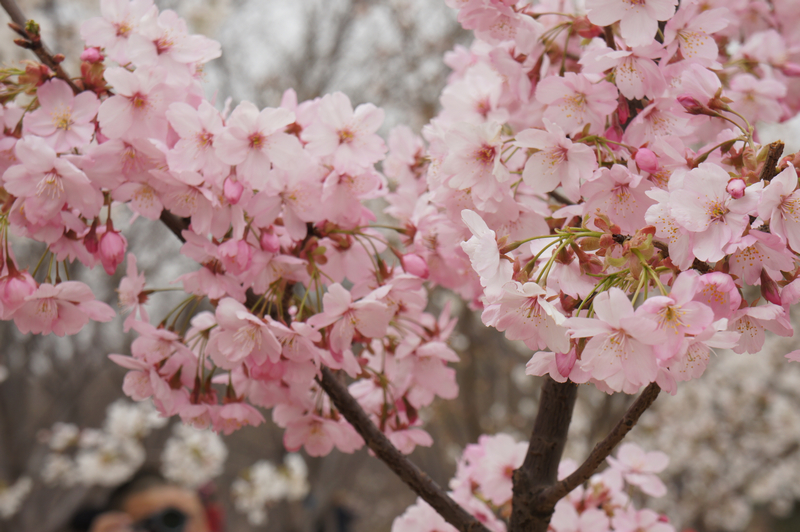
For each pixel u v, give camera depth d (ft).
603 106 2.13
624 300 1.80
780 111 2.45
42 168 2.06
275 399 2.32
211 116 2.09
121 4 2.15
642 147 2.06
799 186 1.85
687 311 1.79
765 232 1.83
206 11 6.93
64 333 2.19
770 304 1.86
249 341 2.11
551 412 2.16
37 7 6.26
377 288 2.18
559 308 1.94
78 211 2.16
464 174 2.09
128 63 2.16
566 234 1.92
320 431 2.36
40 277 6.55
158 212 2.15
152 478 3.99
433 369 2.39
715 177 1.82
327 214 2.19
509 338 1.93
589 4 2.05
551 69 2.37
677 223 1.84
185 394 2.28
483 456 2.44
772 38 2.58
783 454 8.70
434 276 2.38
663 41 2.12
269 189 2.15
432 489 2.21
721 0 2.46
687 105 2.08
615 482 2.44
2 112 2.12
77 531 4.01
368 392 2.42
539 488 2.15
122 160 2.12
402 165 2.48
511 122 2.38
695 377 1.85
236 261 2.11
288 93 2.23
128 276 2.27
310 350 2.11
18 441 7.97
